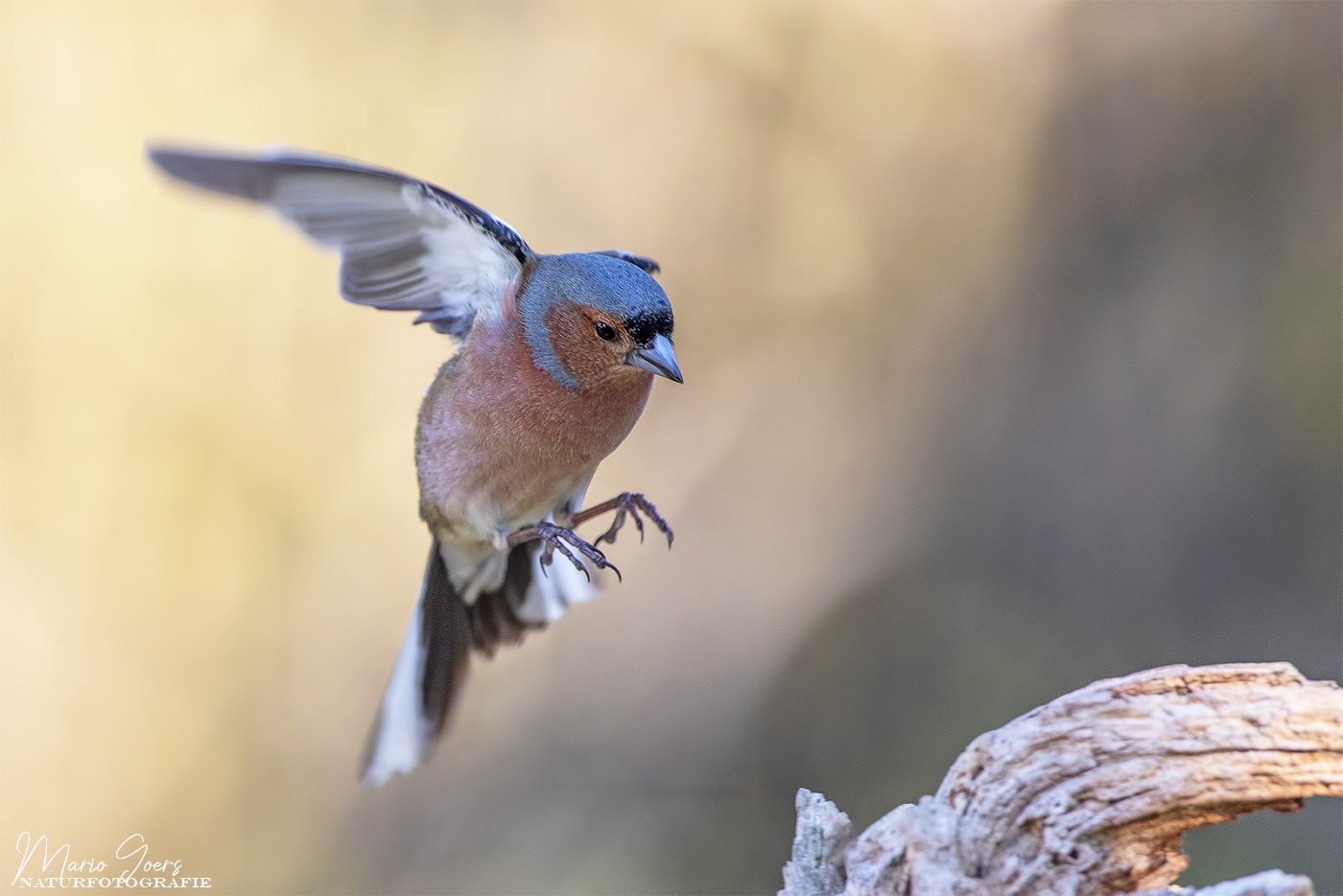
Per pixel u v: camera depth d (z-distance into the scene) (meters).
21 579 12.81
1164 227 13.54
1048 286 13.95
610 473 14.48
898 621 13.53
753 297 14.82
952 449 14.05
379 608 13.59
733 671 13.79
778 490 14.47
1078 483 13.34
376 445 13.65
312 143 14.10
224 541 13.30
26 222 13.16
